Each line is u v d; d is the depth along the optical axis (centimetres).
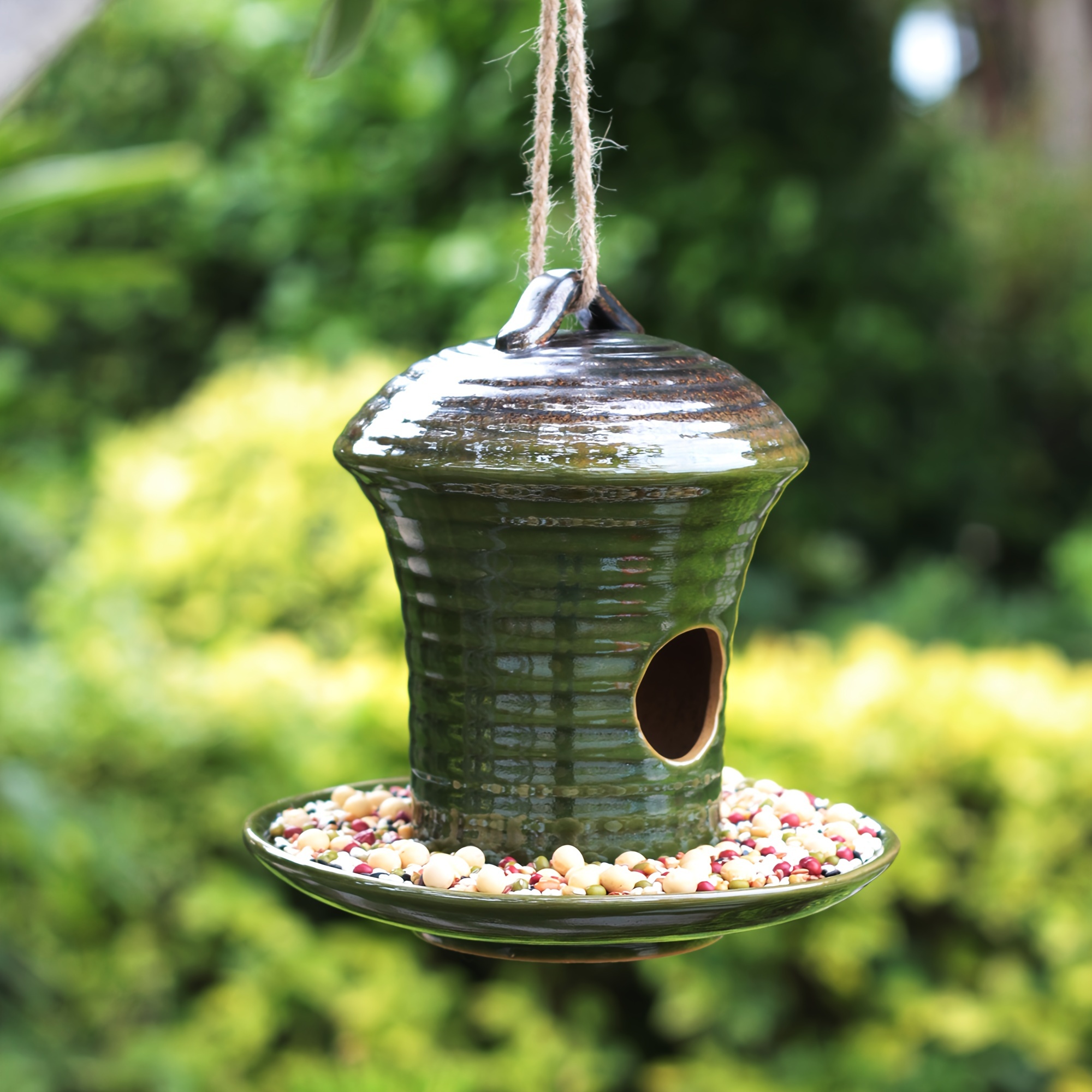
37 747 338
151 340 724
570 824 141
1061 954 336
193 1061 336
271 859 135
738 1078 346
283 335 657
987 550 726
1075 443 748
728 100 628
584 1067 346
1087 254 754
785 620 602
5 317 362
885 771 339
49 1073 327
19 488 546
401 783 184
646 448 128
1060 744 341
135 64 714
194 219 685
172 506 431
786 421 143
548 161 145
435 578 141
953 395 697
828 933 338
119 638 378
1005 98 865
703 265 620
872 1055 340
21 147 303
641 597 137
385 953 353
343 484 435
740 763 339
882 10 661
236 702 355
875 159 671
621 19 623
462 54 632
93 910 346
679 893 123
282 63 679
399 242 635
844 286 648
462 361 138
